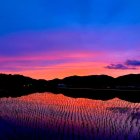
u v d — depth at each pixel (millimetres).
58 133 21391
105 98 61125
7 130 22578
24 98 61219
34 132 21766
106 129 22891
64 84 168500
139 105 43594
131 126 24234
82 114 32312
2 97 64438
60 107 40875
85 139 19531
